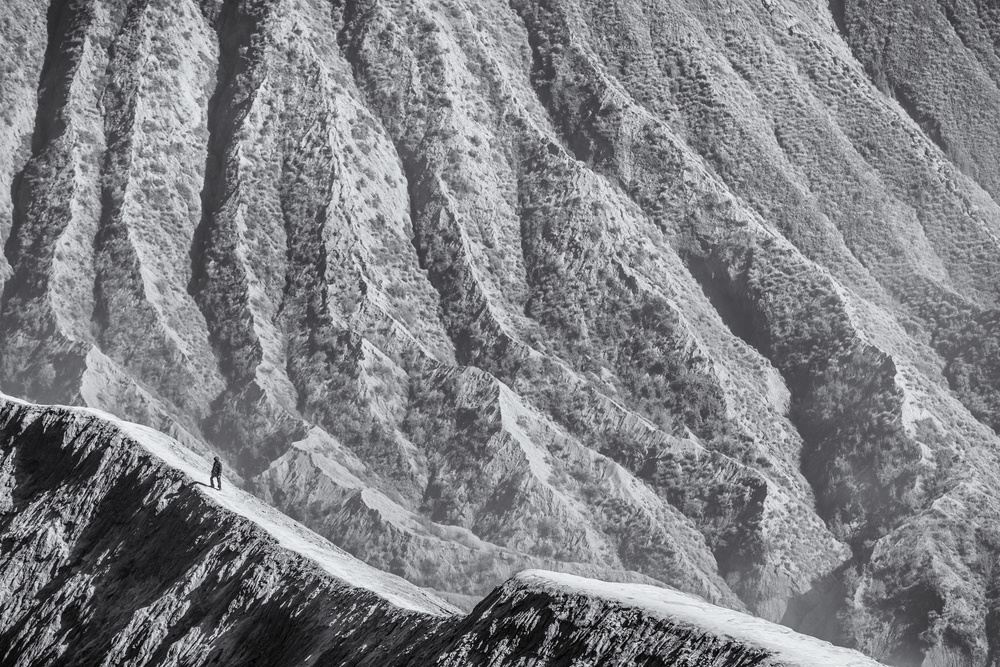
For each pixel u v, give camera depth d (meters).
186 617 47.47
